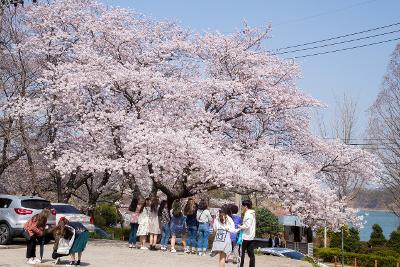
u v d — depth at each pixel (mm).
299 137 24078
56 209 19875
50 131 24531
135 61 24016
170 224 17750
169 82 21516
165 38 25422
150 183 25750
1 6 20078
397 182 38688
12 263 13805
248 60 23938
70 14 24562
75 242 13391
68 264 13719
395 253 36812
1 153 25266
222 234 12031
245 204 12086
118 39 23438
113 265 13914
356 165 23641
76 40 24922
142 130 20359
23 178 27234
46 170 26219
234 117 23562
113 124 20594
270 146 21375
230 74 24359
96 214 41812
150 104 22797
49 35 24359
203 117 21922
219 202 35562
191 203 17266
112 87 21609
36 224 13828
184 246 17672
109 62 22641
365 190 41500
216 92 22531
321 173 24250
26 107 22156
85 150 22141
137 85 21391
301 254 23453
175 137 18891
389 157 38812
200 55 24781
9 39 24453
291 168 20422
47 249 17328
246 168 19797
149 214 17938
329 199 20344
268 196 20797
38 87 24906
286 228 29094
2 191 28047
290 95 23359
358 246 39125
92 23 23750
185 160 19375
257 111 23438
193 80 22781
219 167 19188
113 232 35219
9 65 24906
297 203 20219
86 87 21500
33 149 23844
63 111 23047
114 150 21141
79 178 28844
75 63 22812
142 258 15516
